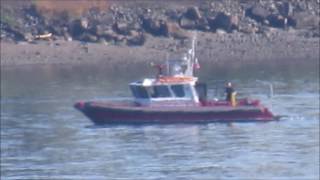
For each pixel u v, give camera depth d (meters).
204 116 163.88
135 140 154.12
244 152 144.62
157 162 140.38
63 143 152.38
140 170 136.62
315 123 162.00
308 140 150.75
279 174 133.25
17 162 141.75
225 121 164.12
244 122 164.00
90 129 161.00
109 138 155.38
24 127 162.75
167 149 147.75
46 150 147.75
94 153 146.00
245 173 134.12
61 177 134.25
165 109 164.12
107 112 163.88
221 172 134.75
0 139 155.25
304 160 139.50
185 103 164.88
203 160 140.75
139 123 163.62
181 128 161.88
